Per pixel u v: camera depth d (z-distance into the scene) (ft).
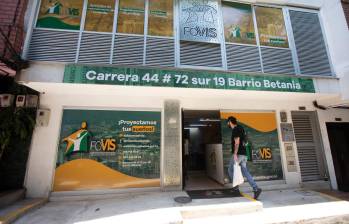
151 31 16.43
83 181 15.67
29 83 13.78
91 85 14.32
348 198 15.97
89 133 16.51
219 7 18.15
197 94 17.48
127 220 11.14
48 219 11.40
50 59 14.10
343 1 20.02
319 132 20.39
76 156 15.99
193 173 26.32
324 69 18.49
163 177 16.80
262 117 19.77
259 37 18.24
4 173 14.71
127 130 17.15
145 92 16.58
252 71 16.93
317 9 20.40
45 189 15.02
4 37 12.58
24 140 15.46
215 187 18.10
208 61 16.47
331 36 19.19
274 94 17.71
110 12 16.24
